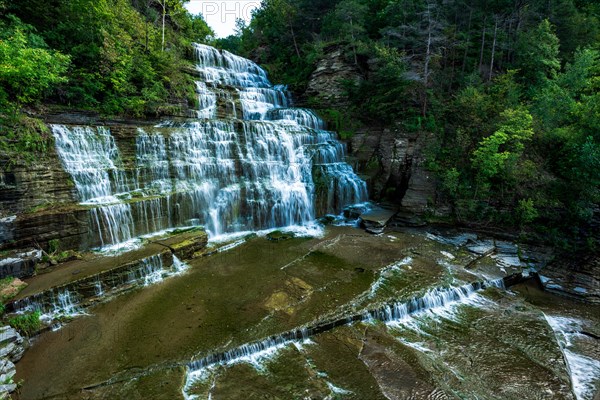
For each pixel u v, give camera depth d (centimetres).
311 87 2952
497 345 871
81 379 684
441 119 2100
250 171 1739
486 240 1562
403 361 779
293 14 3816
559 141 1694
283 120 2269
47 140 1198
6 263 966
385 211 1878
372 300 1007
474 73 2277
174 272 1181
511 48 2544
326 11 3816
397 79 2289
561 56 2641
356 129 2395
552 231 1513
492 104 1942
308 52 3356
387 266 1259
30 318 835
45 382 677
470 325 962
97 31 1670
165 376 691
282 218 1742
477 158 1716
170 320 893
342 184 1948
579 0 2986
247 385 690
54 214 1123
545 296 1198
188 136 1596
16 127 1141
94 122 1491
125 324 876
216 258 1317
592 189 1461
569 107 1834
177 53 2506
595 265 1334
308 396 659
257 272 1191
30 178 1129
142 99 1736
